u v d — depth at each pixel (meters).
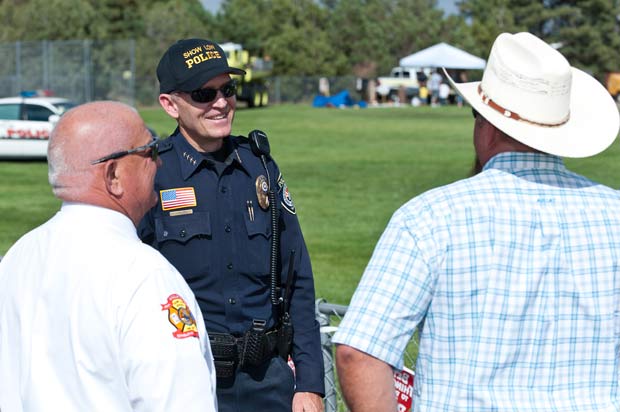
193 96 3.26
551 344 2.34
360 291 2.38
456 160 21.22
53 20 57.53
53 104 22.38
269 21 71.06
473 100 2.48
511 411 2.29
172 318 2.20
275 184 3.41
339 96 48.56
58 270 2.29
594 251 2.38
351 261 10.54
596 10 69.62
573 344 2.35
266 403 3.28
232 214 3.29
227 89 3.31
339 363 2.36
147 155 2.42
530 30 72.50
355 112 40.28
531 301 2.33
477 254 2.33
